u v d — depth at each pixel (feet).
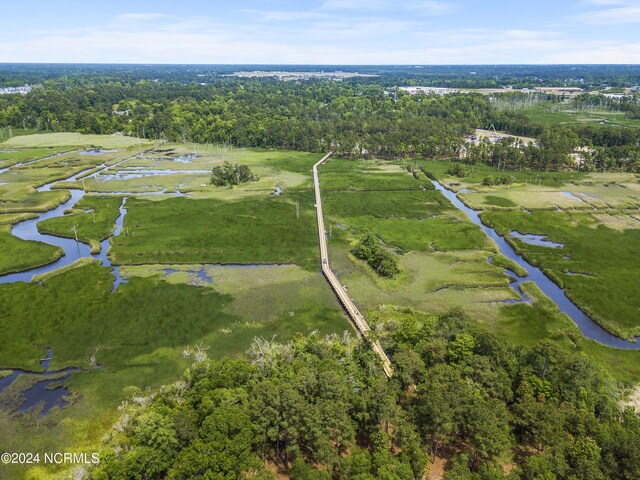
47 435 207.72
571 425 180.45
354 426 184.75
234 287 338.13
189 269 366.02
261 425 175.63
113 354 262.88
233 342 275.18
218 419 172.96
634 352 272.92
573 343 280.72
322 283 347.56
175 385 228.02
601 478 156.76
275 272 363.35
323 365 212.02
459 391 184.03
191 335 281.13
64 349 266.36
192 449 163.32
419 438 179.42
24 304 309.42
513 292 338.13
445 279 354.95
